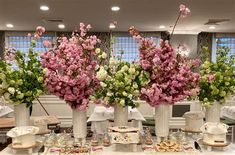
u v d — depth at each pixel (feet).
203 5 13.33
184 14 6.15
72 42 5.58
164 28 19.84
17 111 5.95
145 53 5.62
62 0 12.59
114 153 5.48
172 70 5.61
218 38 21.84
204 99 6.29
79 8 14.06
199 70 6.33
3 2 12.84
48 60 5.44
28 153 5.48
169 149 5.54
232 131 9.84
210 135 5.76
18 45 21.49
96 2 12.92
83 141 6.07
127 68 5.77
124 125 6.19
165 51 5.57
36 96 5.84
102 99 5.91
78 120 6.01
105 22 17.69
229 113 11.67
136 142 5.54
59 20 17.10
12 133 5.44
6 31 21.34
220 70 6.27
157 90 5.55
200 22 17.53
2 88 5.57
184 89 5.75
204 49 6.86
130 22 17.78
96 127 8.70
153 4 13.26
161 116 6.10
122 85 5.72
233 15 15.48
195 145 5.91
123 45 21.13
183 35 20.56
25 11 14.71
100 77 5.55
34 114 10.84
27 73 5.72
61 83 5.43
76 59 5.43
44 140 6.11
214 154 5.47
